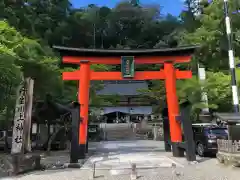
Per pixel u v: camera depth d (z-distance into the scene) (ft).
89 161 40.91
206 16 105.50
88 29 214.48
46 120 63.62
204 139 44.14
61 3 181.06
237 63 76.02
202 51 103.35
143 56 50.83
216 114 38.32
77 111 39.55
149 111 178.19
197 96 72.18
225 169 31.65
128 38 238.89
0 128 69.31
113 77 49.37
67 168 34.94
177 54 50.70
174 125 45.98
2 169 33.40
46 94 55.77
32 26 89.15
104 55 50.39
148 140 93.25
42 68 49.24
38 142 64.49
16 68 34.63
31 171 32.71
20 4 98.63
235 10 100.17
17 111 34.30
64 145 62.44
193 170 31.40
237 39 99.50
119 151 55.62
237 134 41.45
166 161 38.58
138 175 28.76
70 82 68.64
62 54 50.34
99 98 89.81
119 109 180.04
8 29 38.88
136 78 49.37
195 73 97.81
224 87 68.33
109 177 28.27
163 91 90.38
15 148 33.06
